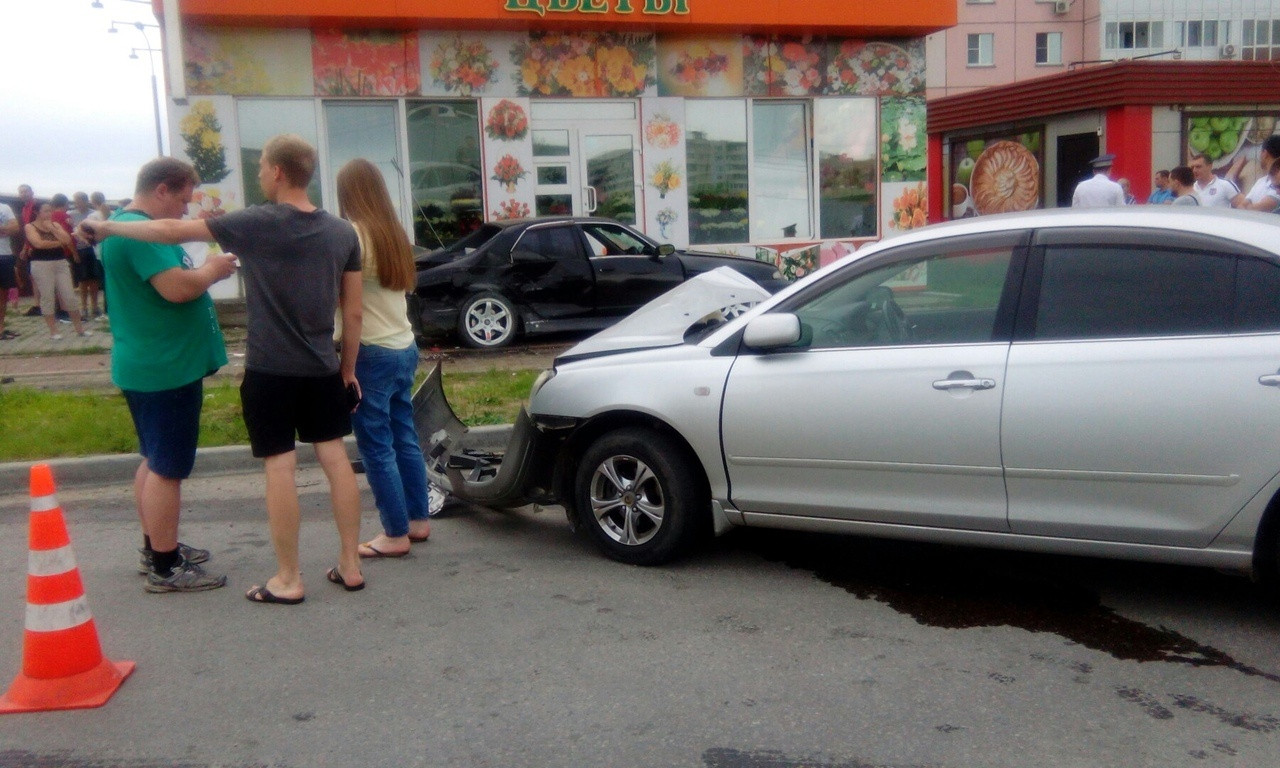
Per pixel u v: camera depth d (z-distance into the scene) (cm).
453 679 411
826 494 491
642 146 1627
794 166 1712
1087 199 1295
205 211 1473
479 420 828
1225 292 420
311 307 471
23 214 1867
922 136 1745
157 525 505
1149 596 480
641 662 423
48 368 1160
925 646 434
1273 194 933
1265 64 1991
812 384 485
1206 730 359
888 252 490
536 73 1568
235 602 498
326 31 1488
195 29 1447
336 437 500
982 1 5638
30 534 395
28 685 393
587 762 347
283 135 477
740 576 522
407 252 535
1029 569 521
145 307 478
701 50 1634
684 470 521
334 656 435
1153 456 421
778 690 396
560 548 572
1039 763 340
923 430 462
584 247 1287
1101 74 1998
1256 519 410
